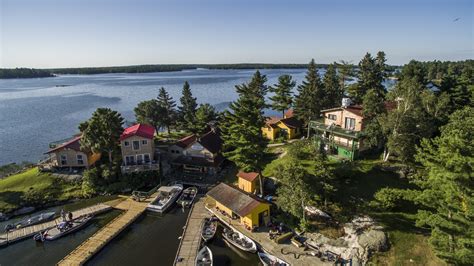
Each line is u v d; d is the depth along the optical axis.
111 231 35.91
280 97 69.25
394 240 29.34
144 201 43.88
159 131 85.25
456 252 22.03
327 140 46.34
